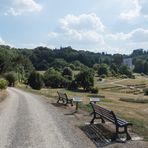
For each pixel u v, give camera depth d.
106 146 11.53
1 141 12.34
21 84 111.19
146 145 11.73
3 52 121.25
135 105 43.66
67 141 12.40
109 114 13.62
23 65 138.75
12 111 22.97
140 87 149.50
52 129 15.18
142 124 16.89
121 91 130.00
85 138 13.02
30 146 11.48
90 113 22.03
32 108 25.55
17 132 14.29
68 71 160.38
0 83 46.44
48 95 45.78
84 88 119.44
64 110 24.22
